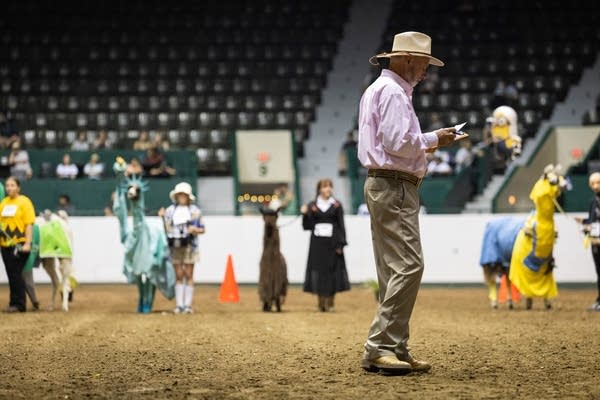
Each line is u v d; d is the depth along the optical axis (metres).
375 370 8.87
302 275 28.39
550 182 18.06
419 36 8.66
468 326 14.62
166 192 30.06
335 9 40.91
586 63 38.81
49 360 10.12
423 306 20.14
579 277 27.52
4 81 38.16
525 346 11.39
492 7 40.03
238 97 37.72
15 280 18.56
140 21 40.06
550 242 18.28
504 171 32.53
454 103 37.06
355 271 28.08
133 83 38.25
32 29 39.66
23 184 30.16
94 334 13.38
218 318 16.80
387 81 8.54
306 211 19.23
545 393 7.52
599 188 18.80
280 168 33.19
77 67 38.69
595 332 13.38
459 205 29.89
